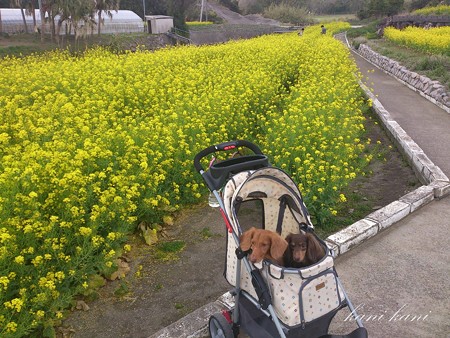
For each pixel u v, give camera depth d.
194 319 1.58
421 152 3.17
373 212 2.41
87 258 1.82
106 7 17.70
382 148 3.70
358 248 2.06
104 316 1.72
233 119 3.56
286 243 1.21
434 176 2.72
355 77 5.75
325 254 1.22
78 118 2.87
